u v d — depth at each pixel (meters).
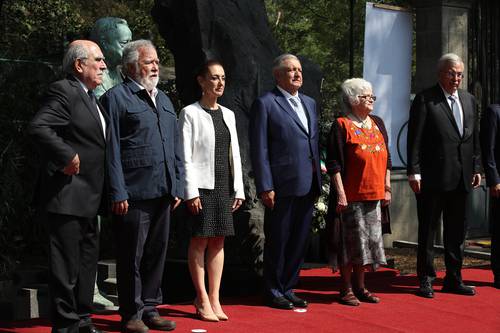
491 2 10.38
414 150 6.45
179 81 8.14
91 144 4.70
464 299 6.34
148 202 5.02
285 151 5.82
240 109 7.80
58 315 4.65
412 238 9.98
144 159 4.96
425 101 6.46
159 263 5.20
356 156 5.97
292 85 5.90
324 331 5.22
